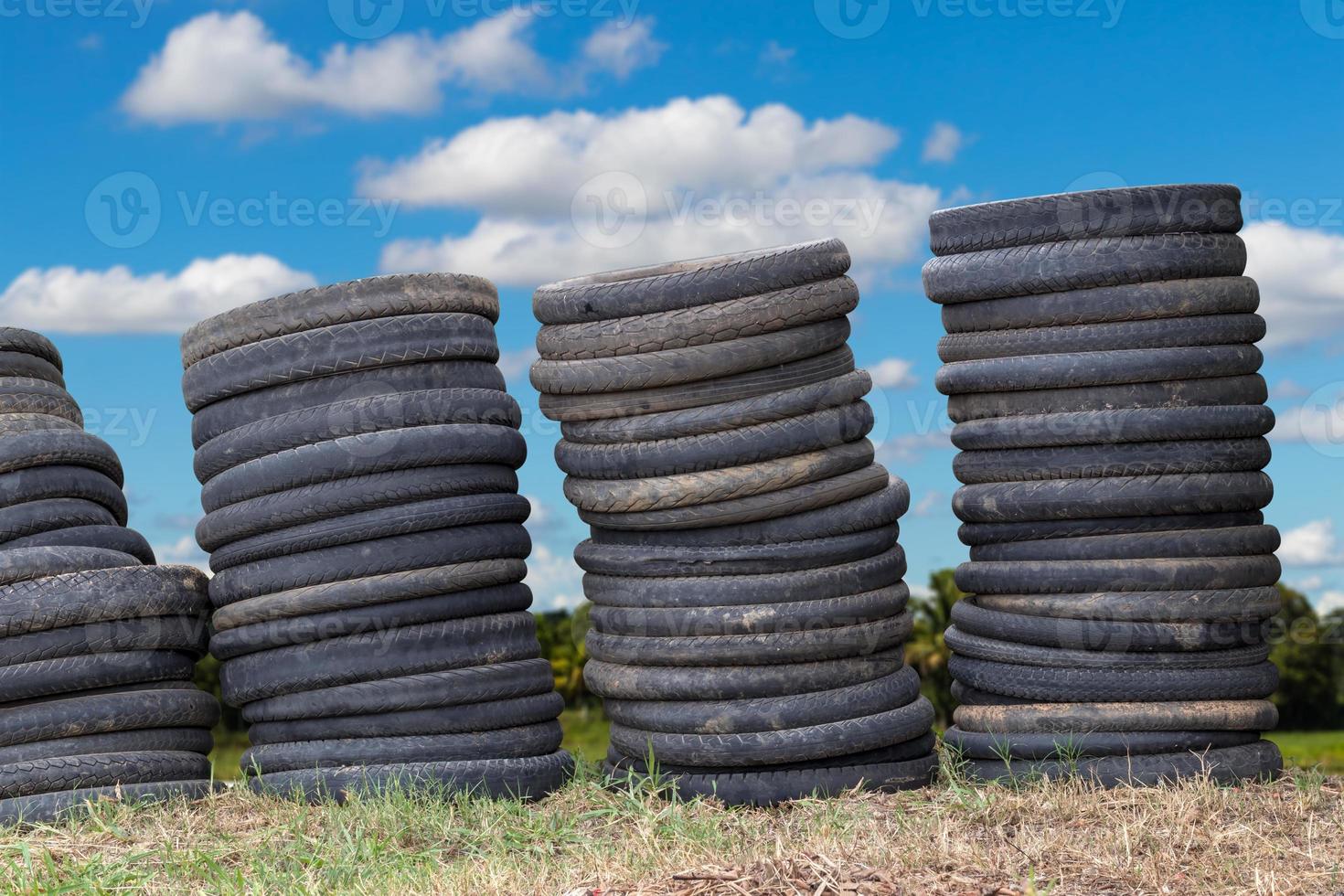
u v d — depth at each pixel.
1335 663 21.91
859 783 6.40
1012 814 5.71
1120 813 5.61
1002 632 6.61
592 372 6.53
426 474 6.75
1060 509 6.44
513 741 6.87
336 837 5.66
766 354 6.42
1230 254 6.50
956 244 6.64
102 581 6.64
